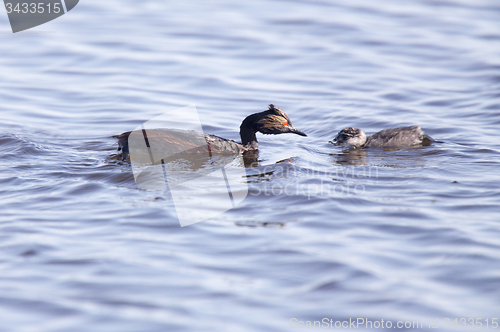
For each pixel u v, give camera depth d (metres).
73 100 19.81
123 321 6.50
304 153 14.87
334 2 34.09
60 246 8.40
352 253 8.16
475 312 6.67
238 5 33.31
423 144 15.41
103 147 15.12
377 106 19.41
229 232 8.95
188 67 23.42
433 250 8.25
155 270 7.65
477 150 14.51
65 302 6.85
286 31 28.53
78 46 25.75
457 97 19.98
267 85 21.70
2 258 7.98
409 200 10.47
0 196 10.70
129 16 30.80
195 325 6.44
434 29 29.02
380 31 28.69
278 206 10.12
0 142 14.94
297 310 6.75
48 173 12.21
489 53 25.00
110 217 9.56
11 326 6.40
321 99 20.30
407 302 6.86
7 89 20.70
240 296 7.02
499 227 9.10
